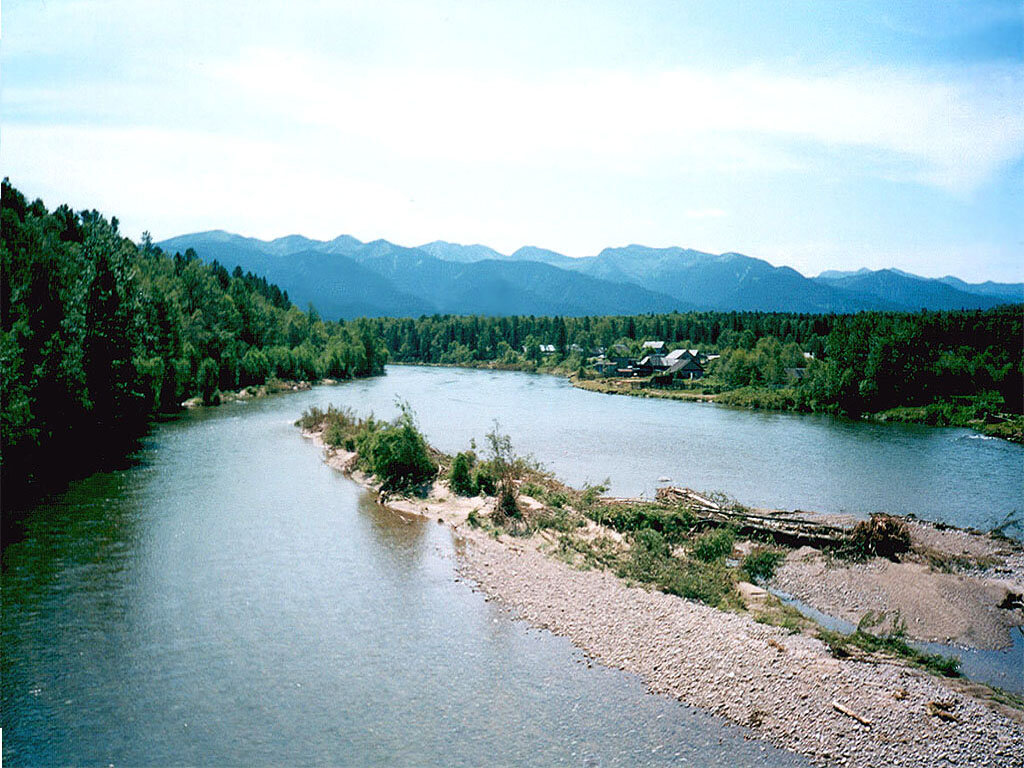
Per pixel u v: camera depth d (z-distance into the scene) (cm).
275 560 3878
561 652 2878
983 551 4238
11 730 2261
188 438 7481
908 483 6122
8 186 7962
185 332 11188
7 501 4822
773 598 3416
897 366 11281
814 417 10956
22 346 5275
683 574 3625
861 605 3428
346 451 6762
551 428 9044
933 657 2833
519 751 2231
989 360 11962
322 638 2962
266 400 11181
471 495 5278
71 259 7506
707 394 13975
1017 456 7438
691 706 2480
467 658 2814
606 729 2348
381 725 2355
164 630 2986
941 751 2194
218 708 2430
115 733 2269
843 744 2242
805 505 5347
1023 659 2947
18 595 3278
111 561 3753
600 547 4134
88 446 6762
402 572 3750
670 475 6328
